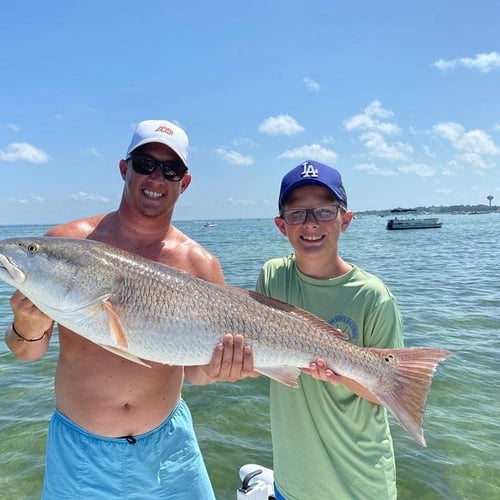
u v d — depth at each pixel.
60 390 1.06
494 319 4.07
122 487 1.04
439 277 6.95
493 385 2.55
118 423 1.04
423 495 1.65
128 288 1.02
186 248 1.21
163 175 1.10
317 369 1.04
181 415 1.14
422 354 1.03
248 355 1.03
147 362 1.06
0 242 1.02
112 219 1.18
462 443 1.95
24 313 0.99
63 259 1.00
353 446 1.03
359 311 1.08
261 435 2.04
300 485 1.05
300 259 1.12
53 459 1.04
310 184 1.07
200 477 1.14
